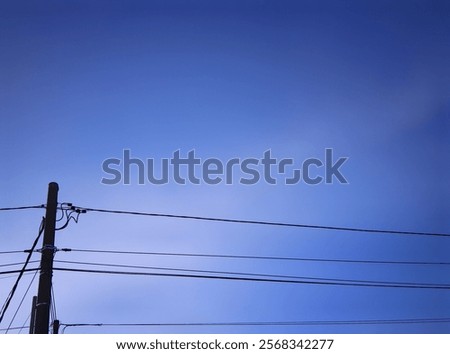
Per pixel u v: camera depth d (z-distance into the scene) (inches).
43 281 612.7
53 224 640.4
